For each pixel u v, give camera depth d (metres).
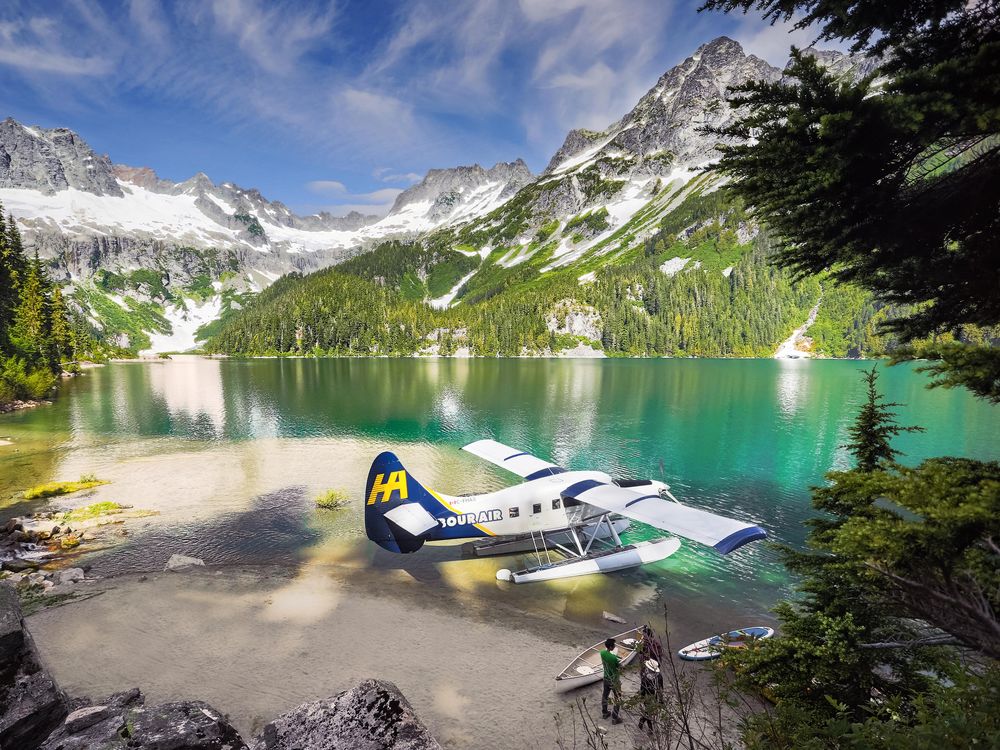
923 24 5.14
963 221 5.60
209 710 6.64
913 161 5.44
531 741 10.85
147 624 15.61
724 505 26.77
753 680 9.34
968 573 4.91
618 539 20.22
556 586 18.00
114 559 20.52
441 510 18.98
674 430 47.16
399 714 6.04
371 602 17.02
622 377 104.62
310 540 22.39
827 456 37.25
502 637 14.98
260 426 49.47
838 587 9.25
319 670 13.36
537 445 40.91
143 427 48.81
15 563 19.58
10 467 34.41
